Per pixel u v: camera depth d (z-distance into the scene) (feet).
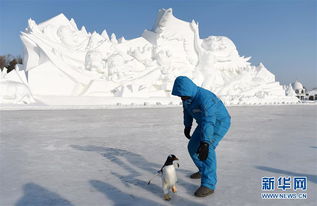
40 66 82.94
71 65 93.30
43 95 76.02
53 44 92.99
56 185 11.12
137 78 103.14
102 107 70.74
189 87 10.37
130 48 115.75
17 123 34.91
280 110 76.74
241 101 122.83
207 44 146.41
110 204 9.14
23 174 12.69
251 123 38.06
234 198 9.71
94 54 95.35
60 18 102.94
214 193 10.22
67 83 86.48
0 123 34.81
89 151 18.07
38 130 28.73
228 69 147.64
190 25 137.90
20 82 69.05
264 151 18.08
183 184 11.32
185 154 17.12
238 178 12.09
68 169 13.61
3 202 9.30
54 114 49.93
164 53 114.52
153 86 108.27
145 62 112.47
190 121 11.93
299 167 13.93
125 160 15.56
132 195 10.03
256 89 141.69
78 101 77.77
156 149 18.78
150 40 126.62
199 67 132.98
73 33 101.86
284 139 23.31
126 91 90.17
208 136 9.68
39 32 93.97
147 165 14.47
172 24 131.85
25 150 18.35
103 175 12.60
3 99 64.13
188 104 10.82
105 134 26.20
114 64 98.12
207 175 10.18
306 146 19.94
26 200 9.50
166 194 9.52
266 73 158.20
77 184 11.27
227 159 15.76
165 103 96.43
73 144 20.68
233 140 22.72
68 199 9.61
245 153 17.44
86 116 46.68
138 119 42.65
